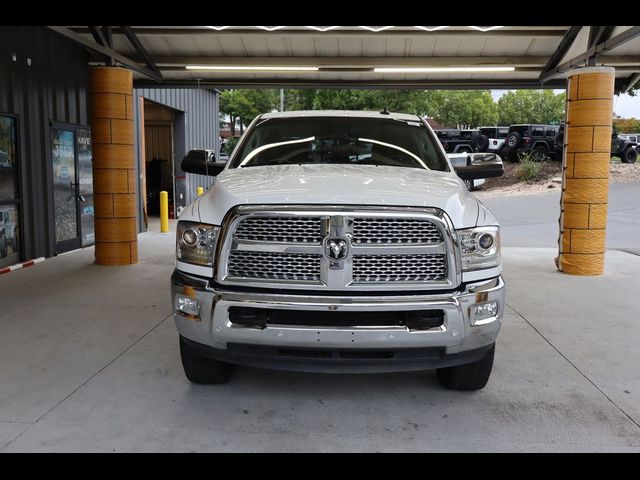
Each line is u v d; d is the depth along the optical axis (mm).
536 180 25625
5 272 8422
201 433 3564
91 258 9805
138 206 14086
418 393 4199
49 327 5727
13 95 8688
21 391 4160
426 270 3492
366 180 3838
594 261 8656
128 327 5746
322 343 3453
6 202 8648
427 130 5379
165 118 19828
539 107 56719
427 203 3453
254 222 3473
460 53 10172
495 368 4730
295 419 3770
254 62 10438
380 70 10414
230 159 4977
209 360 4066
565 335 5664
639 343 5422
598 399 4125
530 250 11117
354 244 3434
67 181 10445
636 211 17641
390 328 3451
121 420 3721
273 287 3457
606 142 8539
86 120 11047
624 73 10367
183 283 3627
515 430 3639
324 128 5277
